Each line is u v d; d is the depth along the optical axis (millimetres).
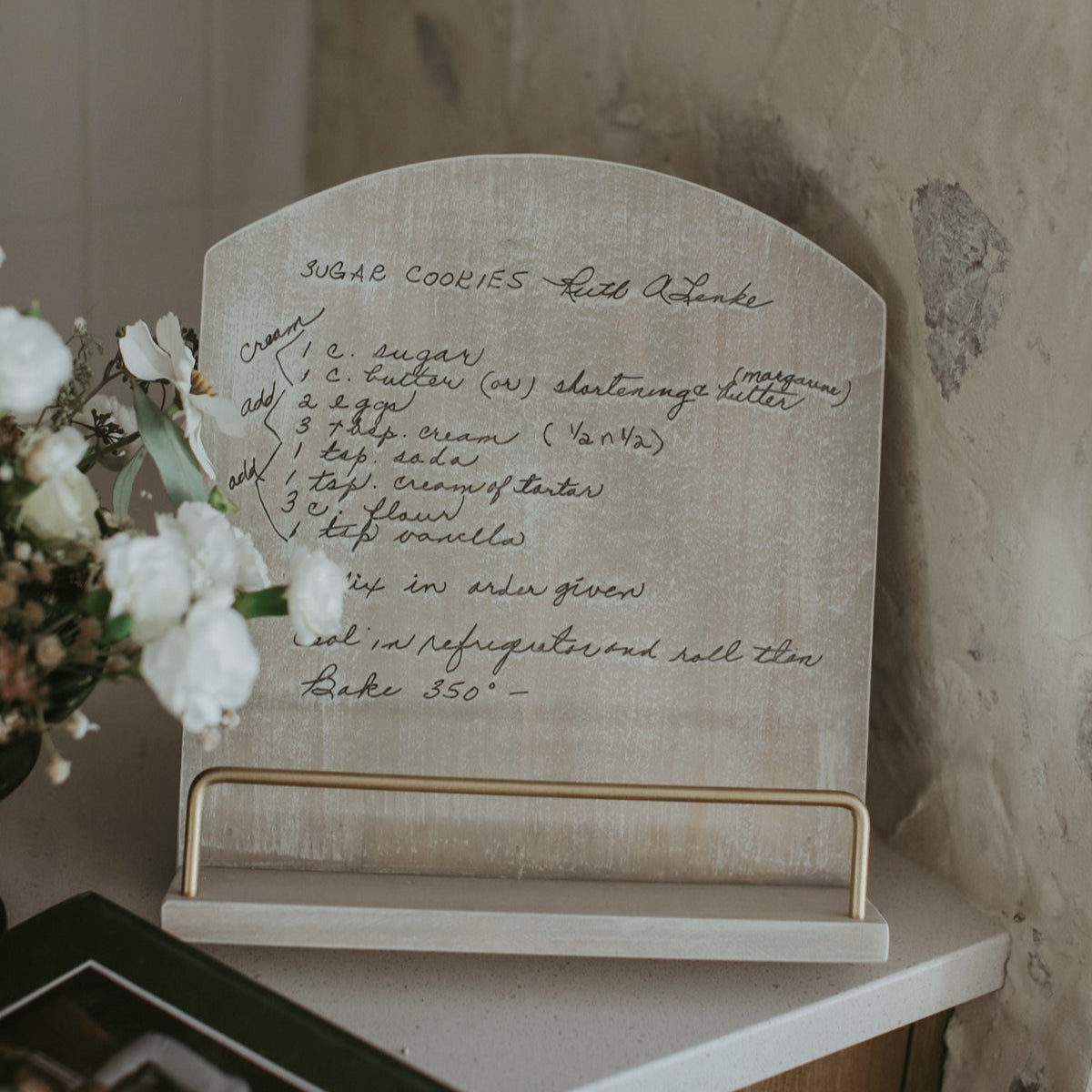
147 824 764
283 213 672
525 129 982
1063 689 658
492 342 686
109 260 984
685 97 847
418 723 678
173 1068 513
